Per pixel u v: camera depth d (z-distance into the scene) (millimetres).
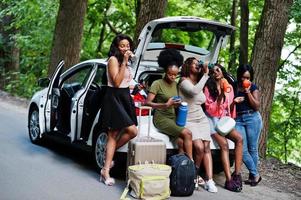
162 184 6473
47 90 9336
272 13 9969
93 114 7609
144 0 11664
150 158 6777
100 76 8016
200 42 18891
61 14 15281
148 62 8031
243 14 14297
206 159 7285
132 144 6797
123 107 6902
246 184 7945
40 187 6852
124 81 6914
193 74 7238
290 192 7820
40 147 9422
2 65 21641
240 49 14367
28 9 19578
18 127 11391
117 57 6922
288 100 14922
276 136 14562
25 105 15484
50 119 9016
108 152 7043
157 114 7156
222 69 7566
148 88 7641
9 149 9070
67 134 8641
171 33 18422
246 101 7715
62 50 15164
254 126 7746
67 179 7309
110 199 6488
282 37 10062
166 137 7141
